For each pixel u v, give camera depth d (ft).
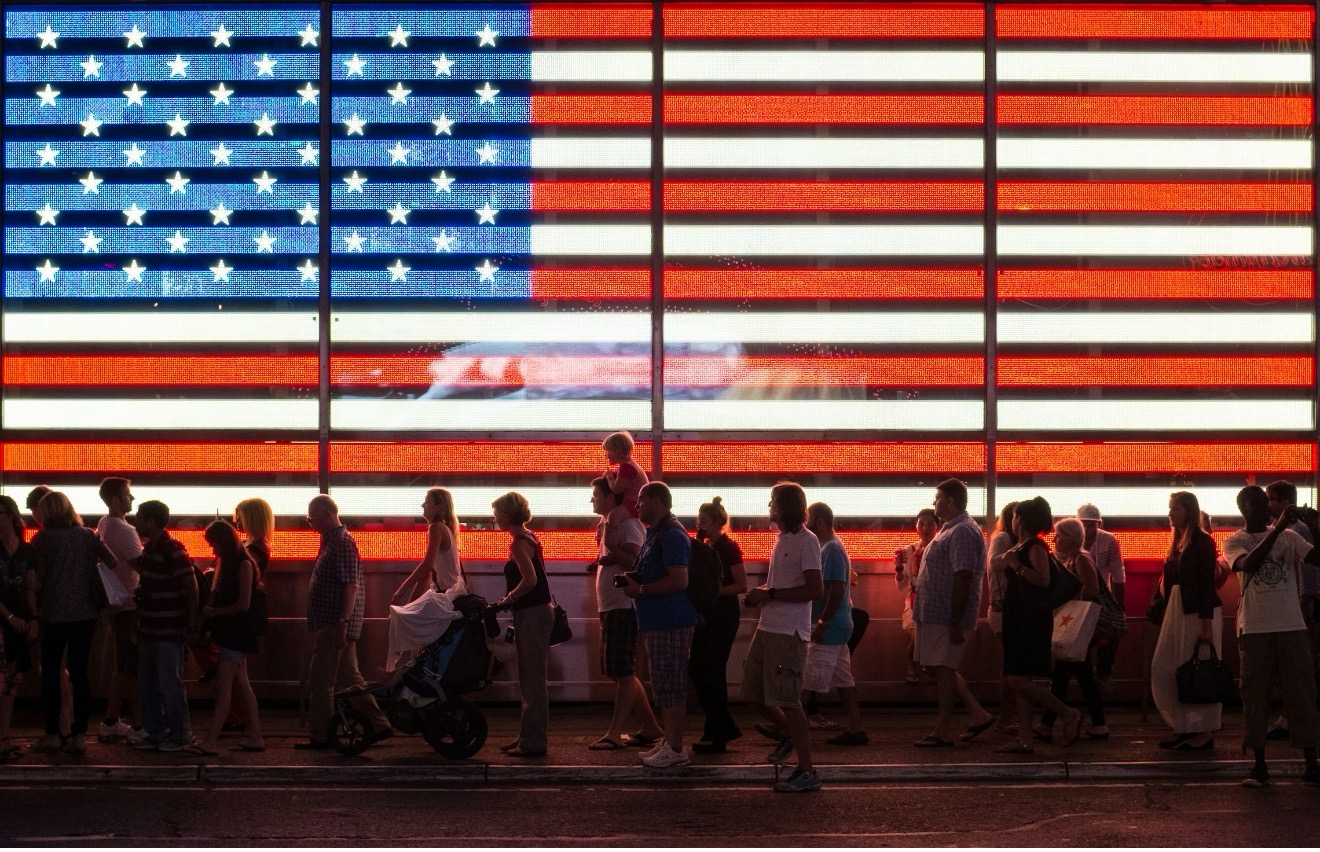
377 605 46.34
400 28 47.24
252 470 46.80
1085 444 47.03
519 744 37.96
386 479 46.68
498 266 46.96
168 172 47.24
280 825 30.22
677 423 46.78
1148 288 47.29
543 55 47.19
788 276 46.98
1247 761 36.81
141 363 46.98
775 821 30.81
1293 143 47.50
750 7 47.19
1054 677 41.22
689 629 35.96
